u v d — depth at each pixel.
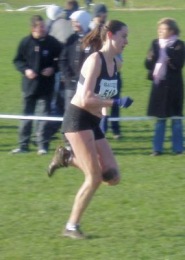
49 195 10.19
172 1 48.97
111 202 9.80
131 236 8.48
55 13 14.09
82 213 8.44
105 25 8.14
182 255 7.89
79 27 12.11
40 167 11.82
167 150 13.12
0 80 21.31
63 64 12.24
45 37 12.57
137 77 21.73
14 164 12.04
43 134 12.77
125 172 11.46
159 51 12.36
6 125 15.45
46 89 12.75
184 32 32.75
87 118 8.12
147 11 44.31
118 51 8.12
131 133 14.74
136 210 9.45
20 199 9.98
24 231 8.66
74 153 8.27
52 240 8.35
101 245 8.20
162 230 8.69
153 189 10.48
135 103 17.80
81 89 8.09
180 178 11.11
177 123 12.72
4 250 8.06
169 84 12.38
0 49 28.20
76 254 7.93
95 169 8.16
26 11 44.16
